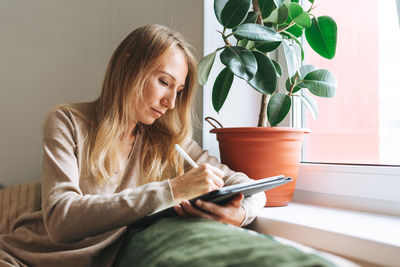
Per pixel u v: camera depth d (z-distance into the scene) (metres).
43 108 1.81
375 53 1.16
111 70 1.09
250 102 1.52
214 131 1.17
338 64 1.30
